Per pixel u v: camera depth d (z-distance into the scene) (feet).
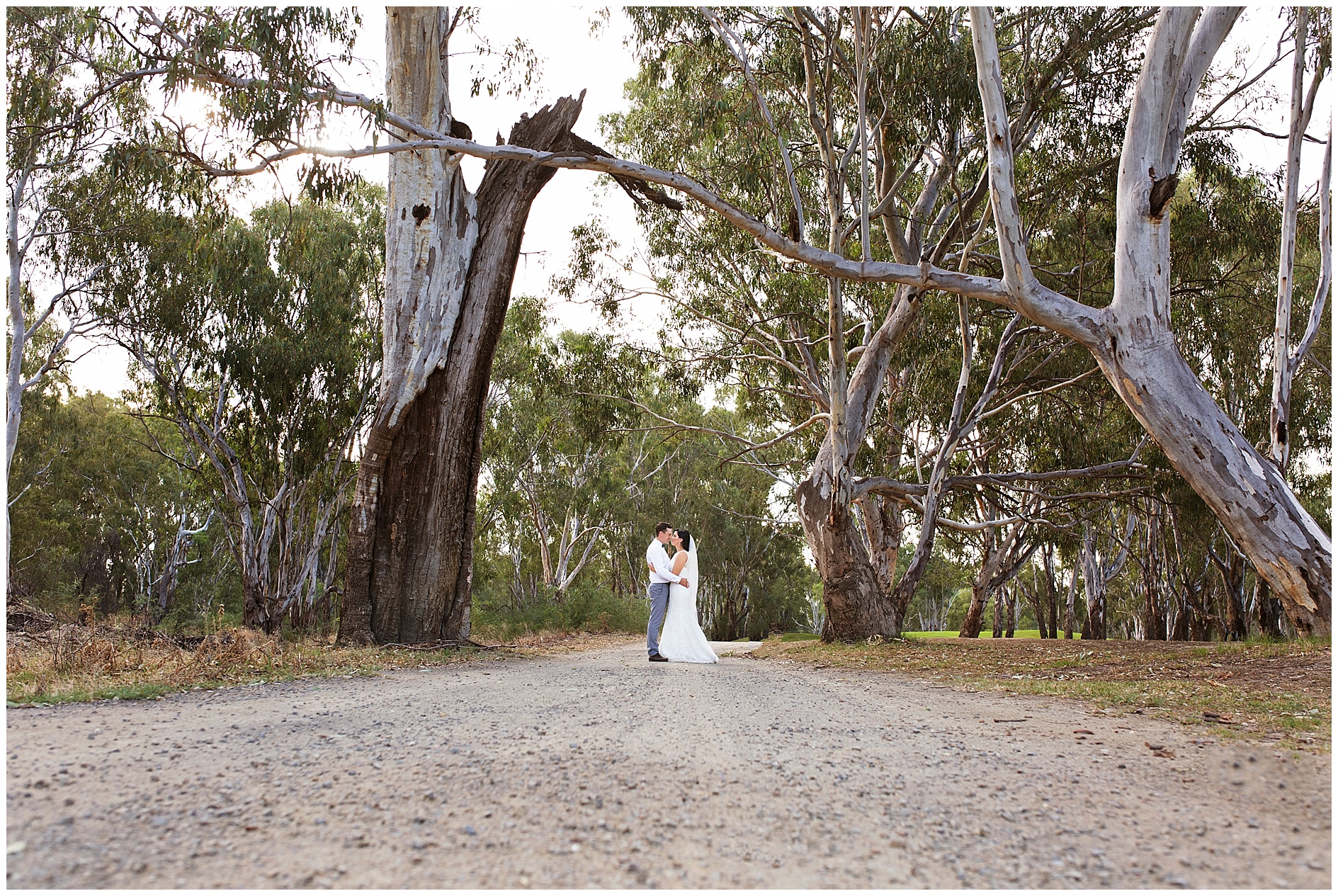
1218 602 107.86
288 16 31.89
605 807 9.52
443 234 40.34
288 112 31.01
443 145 32.65
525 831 8.61
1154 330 31.14
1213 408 30.71
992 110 30.55
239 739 13.03
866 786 10.91
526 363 96.89
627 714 16.52
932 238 59.72
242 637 27.99
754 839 8.58
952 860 8.11
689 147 59.41
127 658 25.31
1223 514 30.81
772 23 46.68
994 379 54.13
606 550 153.89
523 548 135.23
